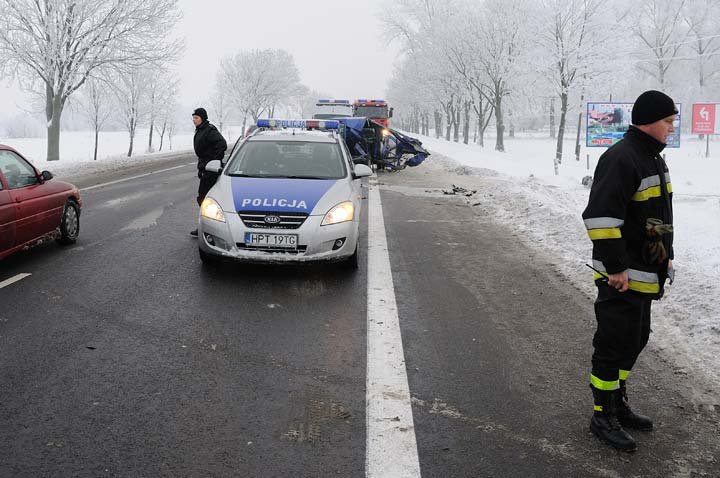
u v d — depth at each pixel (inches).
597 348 136.0
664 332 199.0
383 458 125.1
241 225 248.5
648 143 127.2
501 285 255.6
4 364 166.4
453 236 362.3
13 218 260.8
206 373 164.2
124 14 998.4
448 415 144.2
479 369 171.0
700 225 380.5
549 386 161.2
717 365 174.1
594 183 130.3
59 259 284.7
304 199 256.7
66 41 965.8
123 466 120.1
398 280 260.1
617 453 129.9
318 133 335.3
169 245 317.4
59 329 193.9
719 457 129.2
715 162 1411.2
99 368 165.5
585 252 308.7
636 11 1838.1
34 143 1852.9
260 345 185.0
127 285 243.3
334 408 146.2
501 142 1892.2
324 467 121.6
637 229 129.2
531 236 362.0
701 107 1573.6
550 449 130.6
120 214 416.5
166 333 192.9
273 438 131.9
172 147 1905.8
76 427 134.2
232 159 302.4
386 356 178.4
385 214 440.5
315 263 251.3
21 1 925.8
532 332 200.8
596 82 1519.4
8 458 121.5
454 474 120.3
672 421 144.1
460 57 1910.7
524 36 1624.0
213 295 232.7
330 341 189.6
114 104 1264.8
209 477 117.4
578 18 1481.3
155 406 144.9
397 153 802.2
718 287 228.2
